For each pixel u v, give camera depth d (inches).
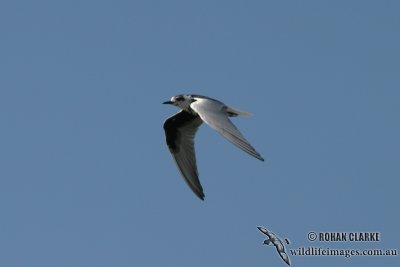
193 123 936.3
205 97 913.5
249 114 841.5
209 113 799.7
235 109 841.5
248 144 754.2
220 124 782.5
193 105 815.1
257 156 743.1
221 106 823.1
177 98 920.9
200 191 926.4
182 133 936.9
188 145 936.3
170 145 934.4
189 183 929.5
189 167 932.0
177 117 927.7
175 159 933.8
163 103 924.6
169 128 931.3
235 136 765.9
